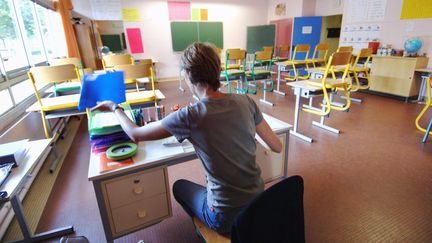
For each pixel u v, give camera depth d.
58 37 4.97
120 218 1.23
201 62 0.88
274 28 8.00
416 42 4.55
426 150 2.68
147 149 1.29
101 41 6.67
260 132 1.07
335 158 2.54
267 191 0.75
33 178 2.26
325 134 3.16
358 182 2.13
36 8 4.10
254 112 1.01
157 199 1.30
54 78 2.51
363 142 2.91
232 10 7.78
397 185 2.08
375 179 2.17
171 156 1.22
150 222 1.32
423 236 1.56
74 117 4.03
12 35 3.07
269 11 8.31
